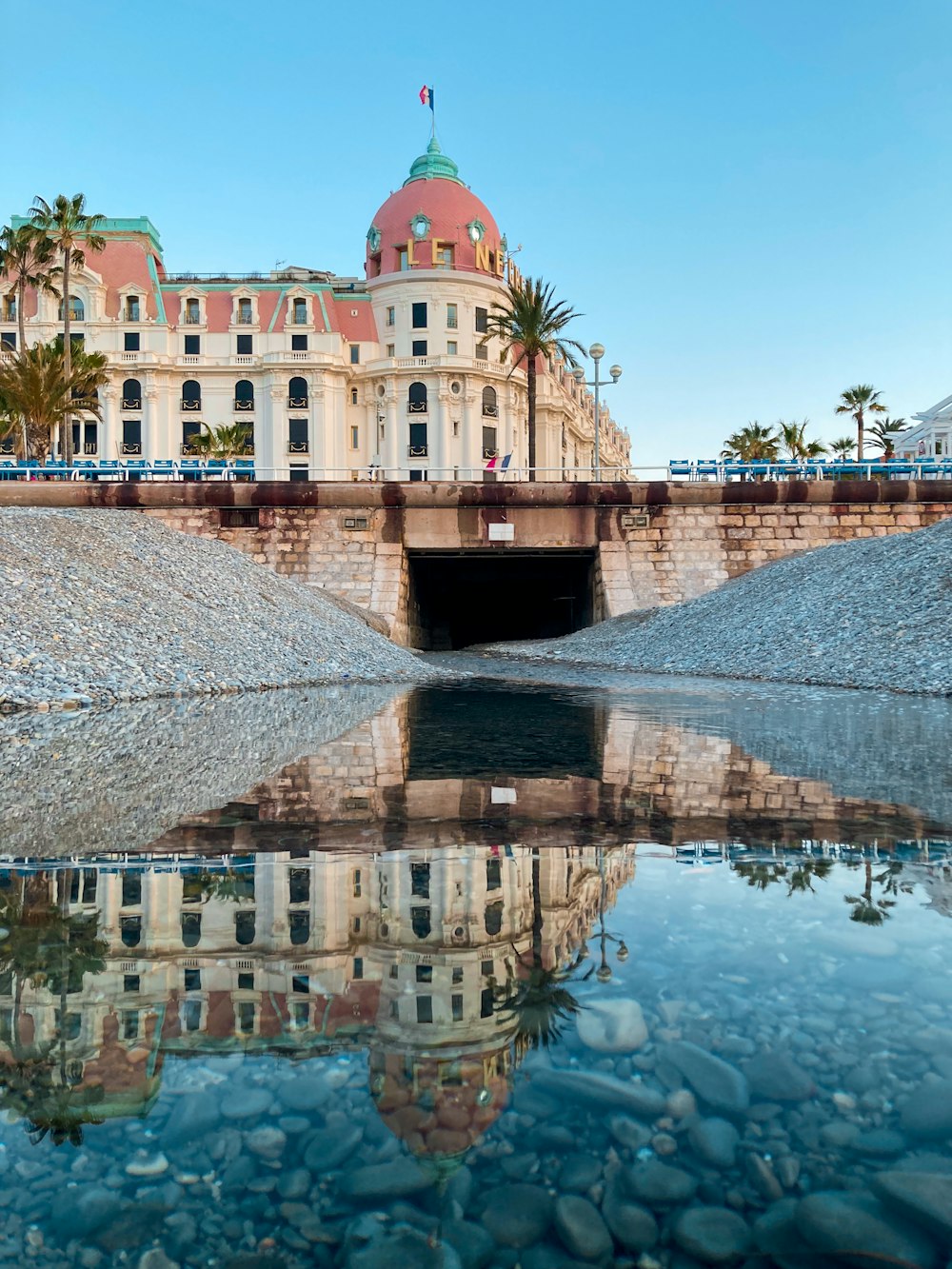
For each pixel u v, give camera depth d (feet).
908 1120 5.65
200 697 43.14
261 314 203.31
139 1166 5.24
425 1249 4.51
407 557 109.70
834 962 8.43
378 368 200.85
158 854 13.44
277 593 75.92
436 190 207.41
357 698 44.29
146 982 8.10
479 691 49.03
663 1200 4.88
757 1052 6.54
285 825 15.53
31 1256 4.44
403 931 9.61
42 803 17.76
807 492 104.68
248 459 184.24
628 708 38.70
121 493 106.01
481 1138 5.43
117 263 205.57
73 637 46.19
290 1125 5.64
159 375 200.54
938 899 10.71
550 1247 4.53
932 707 38.32
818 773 21.27
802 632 65.21
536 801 17.88
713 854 13.32
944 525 74.54
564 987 7.85
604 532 106.63
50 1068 6.39
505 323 136.87
